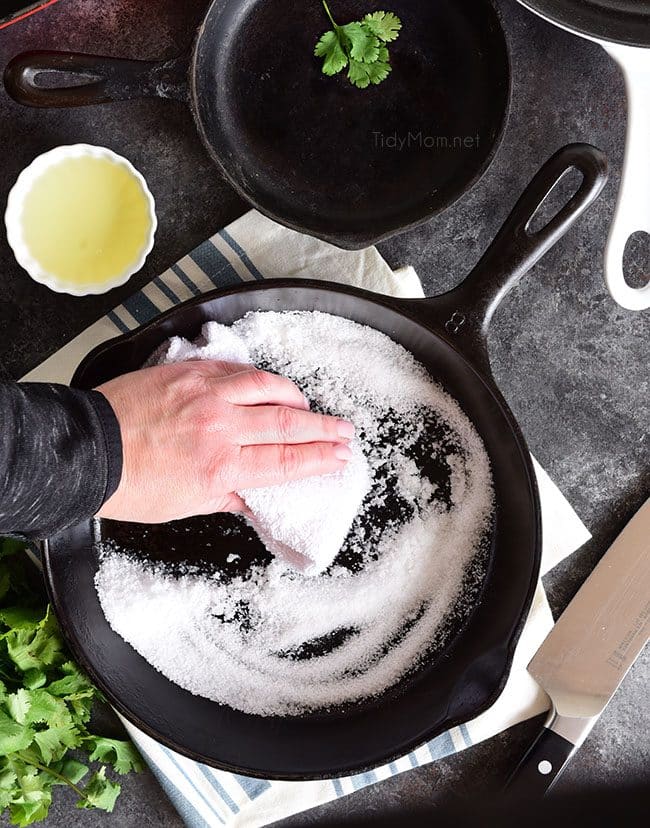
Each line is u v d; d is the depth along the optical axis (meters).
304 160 1.06
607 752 1.09
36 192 1.01
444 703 1.00
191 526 1.02
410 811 1.09
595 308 1.08
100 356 0.95
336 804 1.09
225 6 1.02
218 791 1.05
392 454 1.02
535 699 1.06
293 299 0.98
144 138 1.07
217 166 0.97
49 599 0.97
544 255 1.08
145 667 1.02
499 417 0.97
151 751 1.03
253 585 1.01
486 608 1.02
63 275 1.03
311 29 1.04
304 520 0.95
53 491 0.76
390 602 1.02
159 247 1.08
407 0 1.03
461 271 1.08
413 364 1.02
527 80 1.07
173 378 0.91
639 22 0.93
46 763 1.00
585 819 1.09
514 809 1.08
